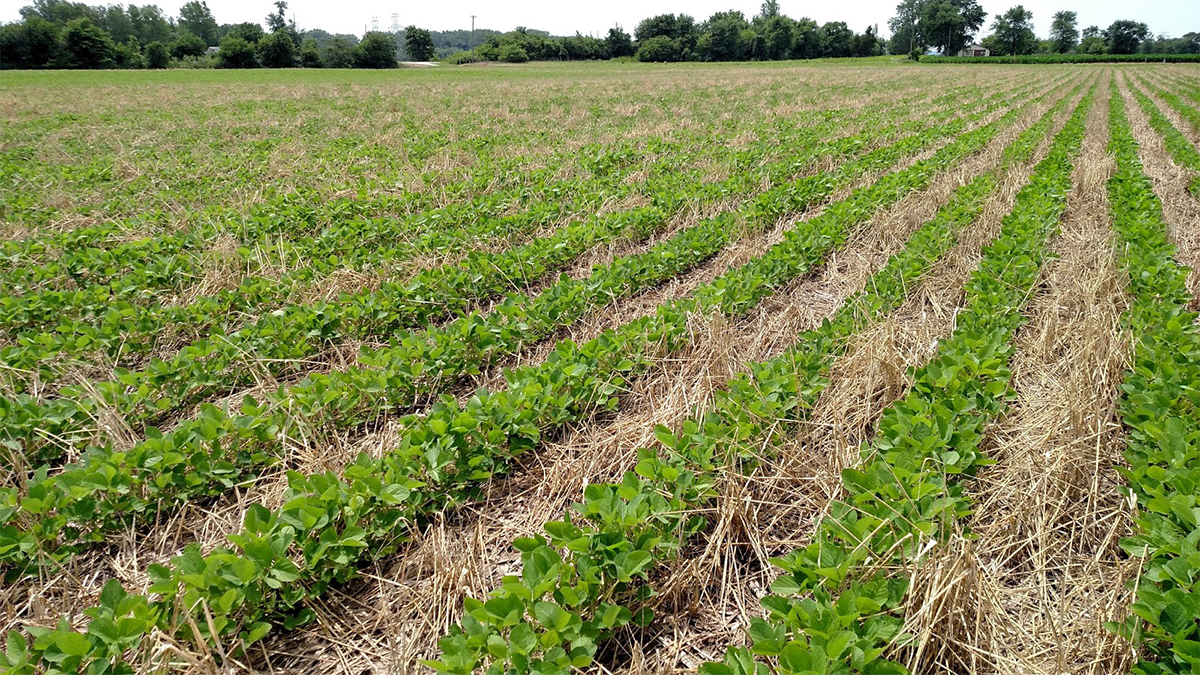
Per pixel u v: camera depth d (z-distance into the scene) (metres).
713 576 3.12
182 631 2.57
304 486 3.25
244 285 6.11
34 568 3.11
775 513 3.49
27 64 72.69
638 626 2.83
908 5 139.50
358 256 7.24
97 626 2.41
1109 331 4.64
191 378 4.67
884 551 2.79
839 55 115.75
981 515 3.37
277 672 2.71
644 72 60.94
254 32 95.56
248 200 9.88
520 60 101.31
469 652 2.41
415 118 21.66
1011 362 4.93
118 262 6.88
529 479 3.84
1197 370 4.05
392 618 2.93
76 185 10.91
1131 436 3.81
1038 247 6.63
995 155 12.23
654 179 11.22
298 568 2.89
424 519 3.52
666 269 6.86
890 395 4.30
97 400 4.09
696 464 3.45
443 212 8.88
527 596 2.61
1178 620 2.32
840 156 12.95
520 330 5.25
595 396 4.43
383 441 4.02
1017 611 2.89
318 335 5.32
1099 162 11.31
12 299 5.61
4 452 3.76
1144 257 6.19
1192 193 9.68
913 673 2.38
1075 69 65.56
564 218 8.93
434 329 5.19
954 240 7.32
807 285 6.82
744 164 12.18
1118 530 3.19
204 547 3.34
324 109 24.62
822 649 2.20
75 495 3.23
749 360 5.02
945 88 35.88
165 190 10.35
